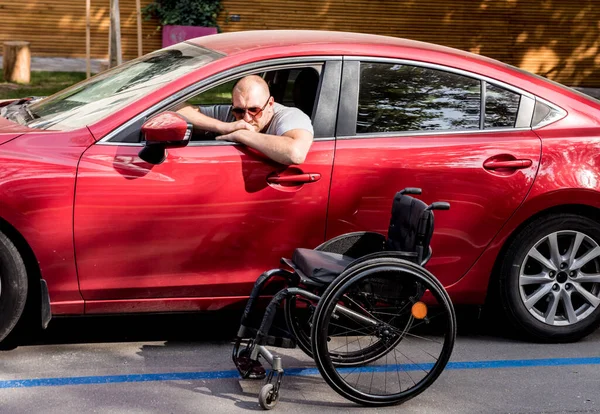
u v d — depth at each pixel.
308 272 3.91
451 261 4.64
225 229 4.27
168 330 4.79
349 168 4.40
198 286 4.30
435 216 4.55
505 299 4.77
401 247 4.02
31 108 4.78
